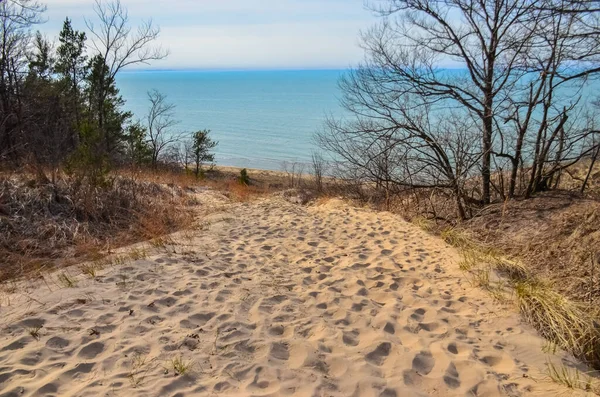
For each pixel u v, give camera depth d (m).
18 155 10.11
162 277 5.71
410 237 8.48
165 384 3.44
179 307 4.83
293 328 4.51
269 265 6.49
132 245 7.18
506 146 9.70
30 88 16.38
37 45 20.52
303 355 3.98
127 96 181.50
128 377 3.52
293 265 6.58
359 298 5.30
